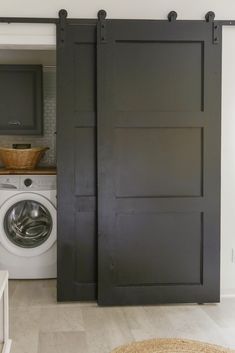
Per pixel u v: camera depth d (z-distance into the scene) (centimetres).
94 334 268
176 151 316
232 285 334
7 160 400
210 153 317
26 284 371
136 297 318
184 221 320
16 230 386
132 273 318
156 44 312
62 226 316
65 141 312
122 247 317
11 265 381
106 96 309
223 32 321
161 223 319
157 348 246
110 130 310
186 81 315
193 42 313
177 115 314
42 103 440
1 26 309
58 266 318
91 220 319
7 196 374
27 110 437
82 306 317
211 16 312
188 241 321
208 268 322
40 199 376
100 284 315
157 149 315
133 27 307
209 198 319
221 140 324
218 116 316
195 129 317
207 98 314
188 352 241
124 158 313
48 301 327
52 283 374
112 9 311
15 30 310
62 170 313
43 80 455
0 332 237
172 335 265
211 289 323
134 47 310
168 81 313
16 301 327
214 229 321
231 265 334
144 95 312
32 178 378
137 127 312
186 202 318
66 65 309
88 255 320
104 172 311
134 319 293
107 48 307
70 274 320
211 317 296
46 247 380
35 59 422
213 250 322
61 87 310
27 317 295
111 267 316
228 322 287
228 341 256
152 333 269
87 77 312
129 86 311
